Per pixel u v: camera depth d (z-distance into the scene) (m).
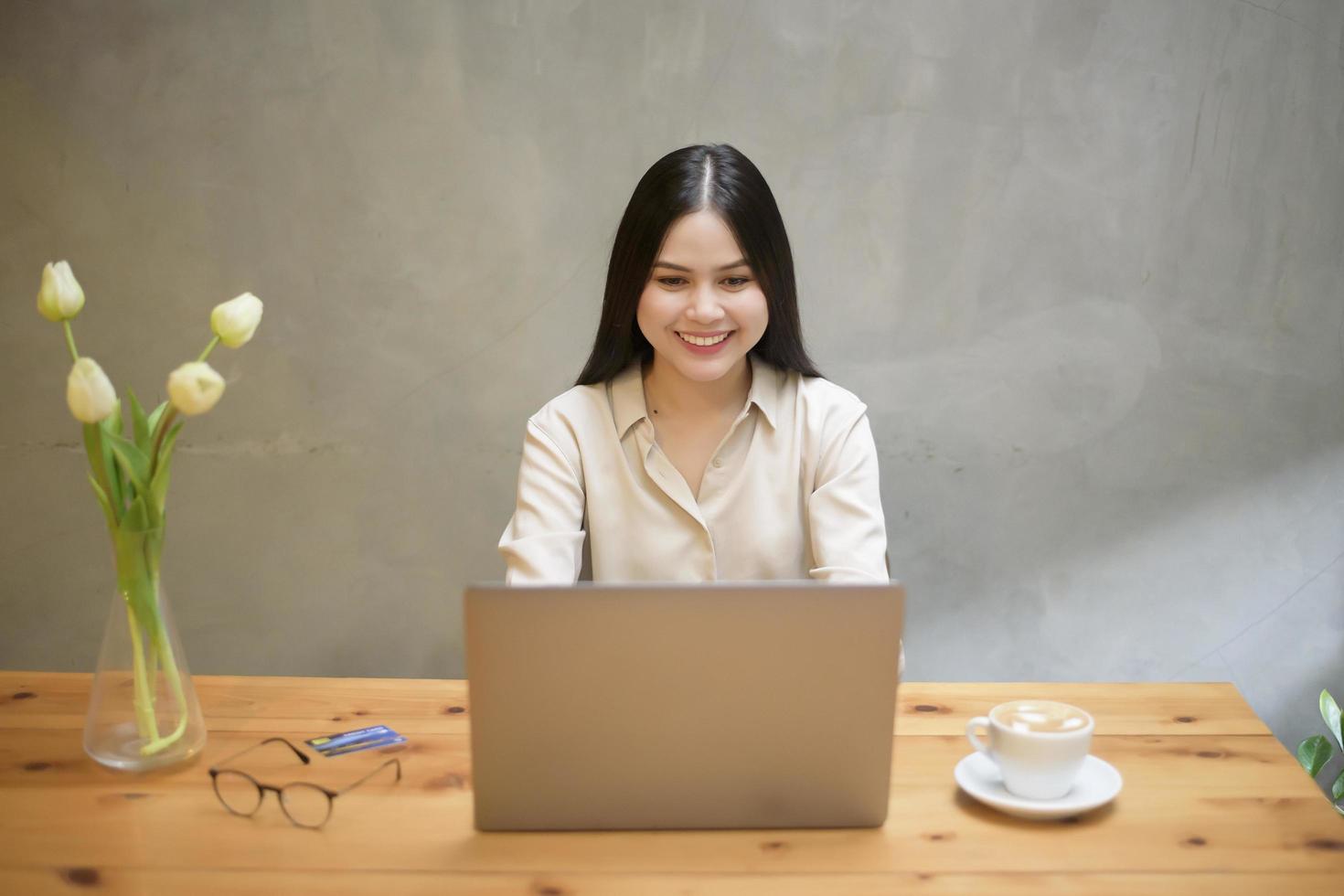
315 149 2.62
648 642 1.18
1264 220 2.65
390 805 1.30
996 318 2.68
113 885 1.14
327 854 1.20
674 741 1.21
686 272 1.68
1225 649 2.81
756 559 1.85
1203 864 1.18
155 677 1.38
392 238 2.65
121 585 1.36
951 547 2.78
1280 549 2.77
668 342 1.71
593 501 1.84
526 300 2.67
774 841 1.22
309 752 1.43
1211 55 2.59
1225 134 2.62
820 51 2.58
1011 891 1.13
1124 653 2.82
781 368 1.88
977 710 1.55
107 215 2.65
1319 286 2.67
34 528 2.75
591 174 2.63
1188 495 2.75
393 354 2.70
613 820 1.24
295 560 2.77
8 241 2.65
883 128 2.61
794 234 2.65
